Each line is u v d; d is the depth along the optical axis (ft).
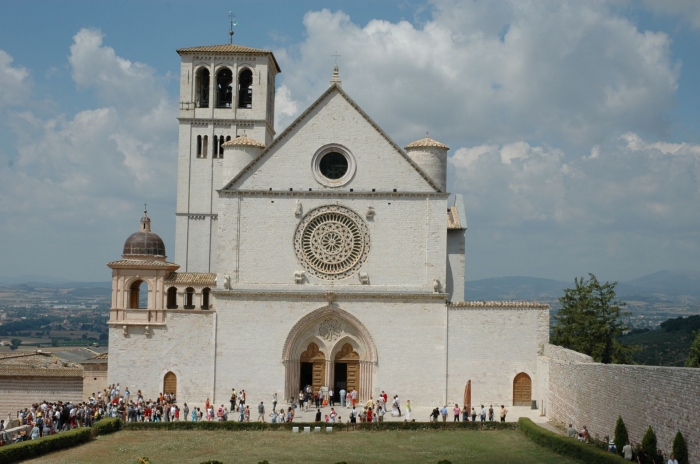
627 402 211.41
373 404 283.18
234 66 402.31
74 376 310.24
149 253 307.99
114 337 298.76
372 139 303.07
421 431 258.57
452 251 325.42
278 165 302.45
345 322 300.40
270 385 297.12
